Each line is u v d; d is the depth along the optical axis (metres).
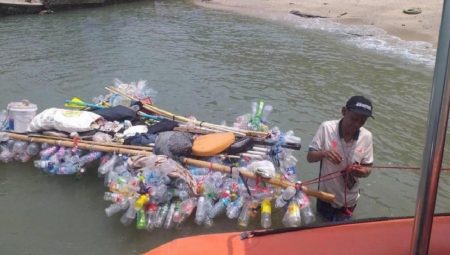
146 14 25.83
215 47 16.88
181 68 13.66
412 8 22.69
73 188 6.50
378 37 18.95
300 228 3.37
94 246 5.39
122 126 7.26
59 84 11.80
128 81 12.13
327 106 10.52
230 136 6.55
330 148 5.08
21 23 21.72
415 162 7.74
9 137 7.12
